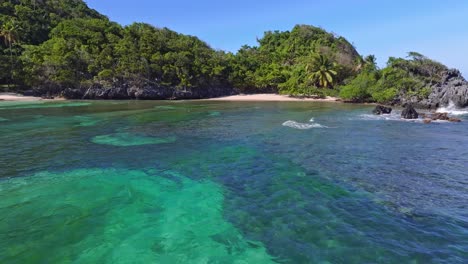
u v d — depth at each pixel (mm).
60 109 38312
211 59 80062
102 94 62250
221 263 6152
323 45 96938
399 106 48031
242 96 74938
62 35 71938
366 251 6547
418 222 7891
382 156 14570
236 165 13148
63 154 15070
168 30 91125
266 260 6254
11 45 69562
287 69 86938
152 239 7078
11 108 39000
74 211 8531
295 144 17250
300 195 9734
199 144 17375
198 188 10422
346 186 10516
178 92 69625
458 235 7219
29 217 8117
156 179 11359
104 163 13469
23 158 14297
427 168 12617
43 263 6121
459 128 23047
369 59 81625
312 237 7152
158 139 18844
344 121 27422
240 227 7676
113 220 8016
